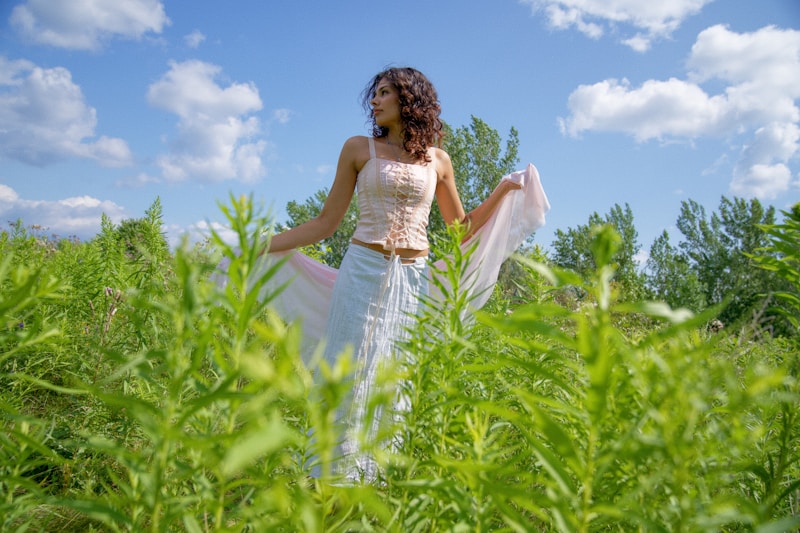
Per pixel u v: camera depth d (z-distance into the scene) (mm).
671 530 1046
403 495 1419
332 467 2340
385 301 3203
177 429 874
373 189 3332
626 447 880
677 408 930
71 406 2676
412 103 3531
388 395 757
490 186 39750
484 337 2297
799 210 1655
